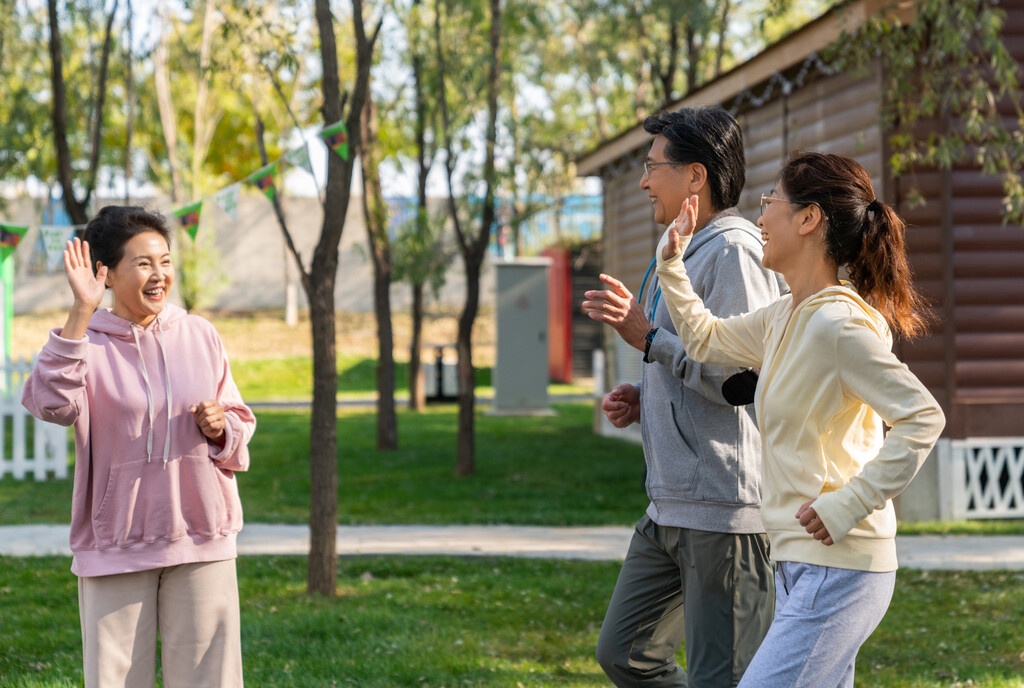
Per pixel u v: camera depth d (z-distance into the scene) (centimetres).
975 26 803
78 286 267
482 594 602
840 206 242
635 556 309
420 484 1065
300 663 468
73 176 946
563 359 2594
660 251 266
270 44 660
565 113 1914
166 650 289
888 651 496
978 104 764
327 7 579
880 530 232
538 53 1591
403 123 1371
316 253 588
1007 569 672
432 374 2202
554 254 2669
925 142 832
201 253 2350
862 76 823
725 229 290
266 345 2756
